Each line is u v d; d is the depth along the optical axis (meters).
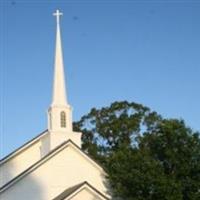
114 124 74.56
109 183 50.16
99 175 50.66
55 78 53.03
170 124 45.09
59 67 53.50
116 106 75.75
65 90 52.94
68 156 50.12
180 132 44.78
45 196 48.50
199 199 44.00
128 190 45.28
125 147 48.94
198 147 44.66
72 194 45.06
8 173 53.44
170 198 42.62
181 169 44.22
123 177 45.00
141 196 44.28
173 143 44.78
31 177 48.44
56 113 51.81
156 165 44.16
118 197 49.47
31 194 48.00
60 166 49.62
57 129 51.59
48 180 48.94
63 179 49.44
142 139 47.34
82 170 50.28
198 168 44.28
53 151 49.47
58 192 48.97
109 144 75.25
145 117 74.50
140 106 75.19
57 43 54.47
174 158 44.44
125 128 74.19
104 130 75.19
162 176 43.34
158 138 45.66
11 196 47.31
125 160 45.66
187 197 44.47
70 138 51.75
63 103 52.28
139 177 43.84
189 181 44.16
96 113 76.44
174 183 42.94
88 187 45.66
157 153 45.78
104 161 66.75
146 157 44.72
